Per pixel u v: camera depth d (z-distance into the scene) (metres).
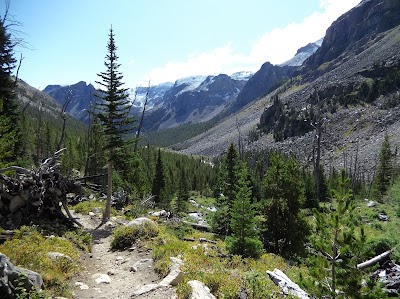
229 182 31.08
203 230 25.30
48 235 13.59
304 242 20.62
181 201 42.31
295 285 10.74
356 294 10.06
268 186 22.72
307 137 117.06
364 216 32.72
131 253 12.75
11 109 26.44
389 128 94.50
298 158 101.38
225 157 36.56
